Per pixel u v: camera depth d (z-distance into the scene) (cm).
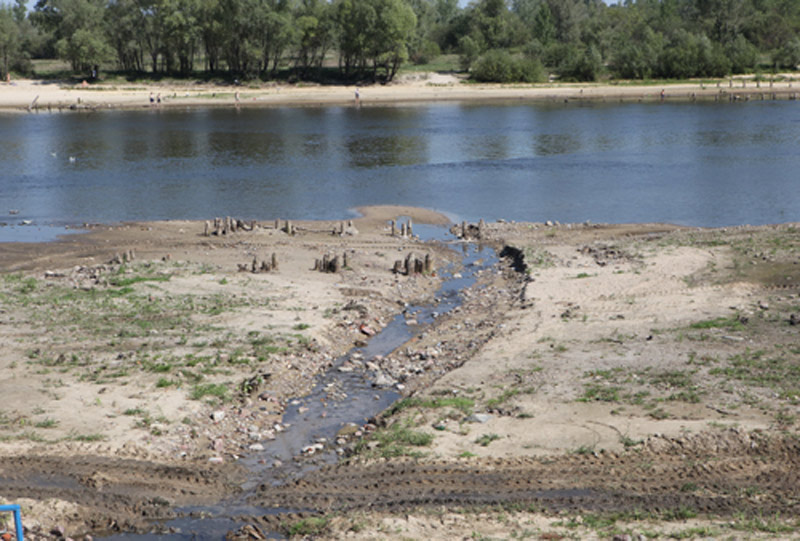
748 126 8869
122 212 4906
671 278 3152
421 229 4484
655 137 8138
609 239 4062
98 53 13538
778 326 2491
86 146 7825
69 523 1472
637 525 1405
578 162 6675
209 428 1930
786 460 1652
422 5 18538
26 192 5544
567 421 1870
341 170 6406
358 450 1791
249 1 13462
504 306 2939
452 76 15412
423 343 2594
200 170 6444
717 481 1580
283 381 2241
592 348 2384
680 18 18462
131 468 1684
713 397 1962
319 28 14225
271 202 5197
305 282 3216
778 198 5056
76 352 2383
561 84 14475
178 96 12669
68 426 1877
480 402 2020
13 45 13662
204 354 2377
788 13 17525
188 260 3588
